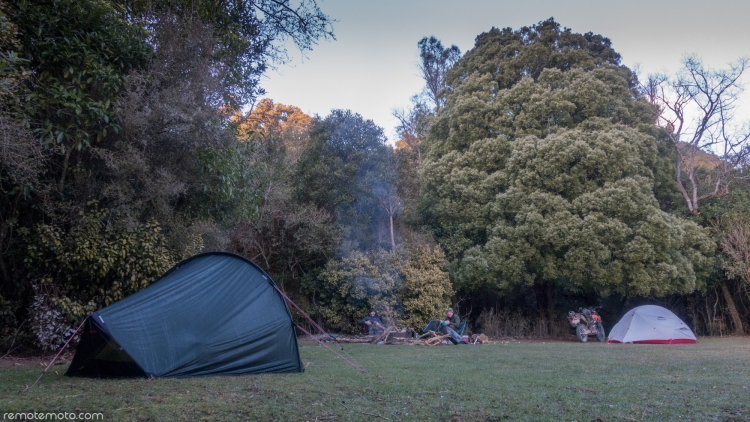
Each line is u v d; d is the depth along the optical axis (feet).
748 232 58.59
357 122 60.95
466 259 56.34
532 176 57.21
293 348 25.25
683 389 20.49
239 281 25.59
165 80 32.09
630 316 53.06
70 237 30.37
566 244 54.24
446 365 28.68
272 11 42.14
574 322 56.44
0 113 22.53
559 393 19.30
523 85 62.90
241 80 40.19
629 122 63.87
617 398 18.37
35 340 30.71
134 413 14.96
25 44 27.53
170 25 33.12
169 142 31.35
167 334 22.20
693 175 69.77
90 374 22.34
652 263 54.08
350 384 20.90
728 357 34.50
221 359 22.95
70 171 30.91
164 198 33.17
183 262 26.50
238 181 39.65
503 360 32.01
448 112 68.59
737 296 66.23
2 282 31.17
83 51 28.94
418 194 63.10
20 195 28.35
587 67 65.62
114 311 21.84
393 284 54.29
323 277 55.36
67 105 27.02
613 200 54.13
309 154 59.62
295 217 55.83
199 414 14.97
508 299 65.87
